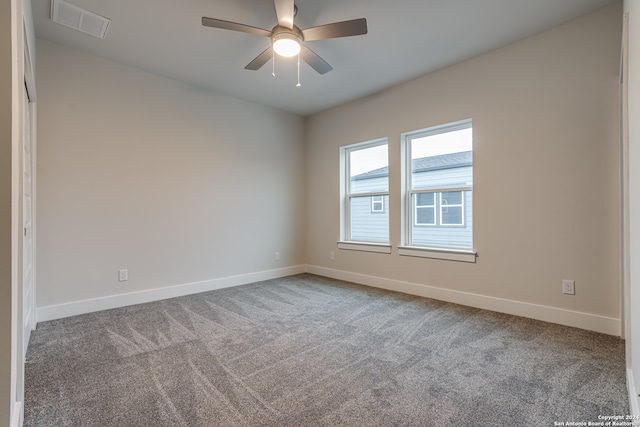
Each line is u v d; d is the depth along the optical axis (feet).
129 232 10.64
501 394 5.39
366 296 11.64
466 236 10.88
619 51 7.64
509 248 9.49
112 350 7.13
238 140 13.69
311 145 16.10
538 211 8.94
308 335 8.02
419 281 11.74
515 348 7.15
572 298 8.39
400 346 7.35
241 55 9.97
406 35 8.93
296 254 16.01
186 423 4.68
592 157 8.05
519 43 9.24
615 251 7.73
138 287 10.82
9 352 3.76
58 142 9.27
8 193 3.80
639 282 4.28
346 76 11.53
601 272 7.94
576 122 8.29
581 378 5.85
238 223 13.65
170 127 11.64
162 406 5.09
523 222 9.21
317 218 15.79
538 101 8.91
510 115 9.43
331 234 15.10
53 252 9.16
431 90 11.27
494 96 9.75
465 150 10.89
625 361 6.39
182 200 11.93
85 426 4.62
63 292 9.34
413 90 11.81
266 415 4.87
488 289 9.96
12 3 3.86
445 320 9.04
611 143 7.77
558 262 8.61
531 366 6.32
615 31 7.69
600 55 7.91
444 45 9.47
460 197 11.02
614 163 7.73
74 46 9.43
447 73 10.84
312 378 5.95
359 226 14.35
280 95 13.38
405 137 12.41
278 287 13.09
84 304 9.70
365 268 13.60
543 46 8.80
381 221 13.46
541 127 8.86
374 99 13.15
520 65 9.23
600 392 5.41
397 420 4.74
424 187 11.98
